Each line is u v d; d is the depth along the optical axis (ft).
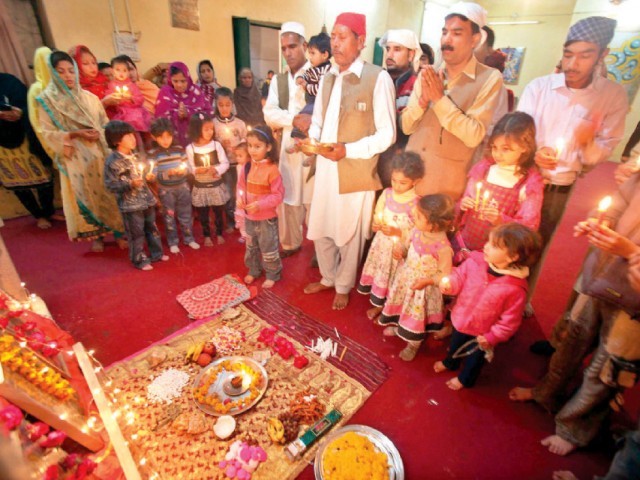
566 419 5.47
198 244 11.75
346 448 5.23
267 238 8.95
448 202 6.20
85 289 9.29
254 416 5.96
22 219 13.44
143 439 5.51
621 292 4.20
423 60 11.07
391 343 7.84
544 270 10.98
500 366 7.36
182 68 12.32
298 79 9.08
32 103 9.77
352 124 7.18
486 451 5.65
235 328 7.96
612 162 22.95
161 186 10.55
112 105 11.67
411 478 5.23
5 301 5.80
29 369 4.21
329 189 7.95
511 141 5.55
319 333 8.00
